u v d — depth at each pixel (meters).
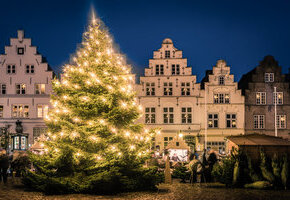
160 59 38.41
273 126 38.16
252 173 16.53
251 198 13.77
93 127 15.48
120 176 15.49
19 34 38.59
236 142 17.78
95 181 14.59
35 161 16.19
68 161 15.38
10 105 38.34
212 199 13.61
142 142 16.83
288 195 14.41
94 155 15.28
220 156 23.22
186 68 38.22
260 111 38.25
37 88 38.56
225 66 38.34
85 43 17.47
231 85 38.19
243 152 17.14
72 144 15.83
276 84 38.47
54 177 15.59
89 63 17.19
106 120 15.49
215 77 38.28
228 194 14.63
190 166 18.03
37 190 15.67
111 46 17.95
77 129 15.33
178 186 17.11
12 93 38.38
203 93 38.22
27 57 38.53
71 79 16.98
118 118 16.11
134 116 16.69
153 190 15.78
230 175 16.66
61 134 15.30
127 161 15.88
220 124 38.06
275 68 38.53
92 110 15.66
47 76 38.44
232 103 38.09
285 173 15.91
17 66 38.50
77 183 14.71
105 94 16.00
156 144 37.78
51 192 14.76
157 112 38.12
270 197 13.96
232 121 38.16
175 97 38.12
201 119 38.03
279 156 17.08
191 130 37.88
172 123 37.94
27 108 38.47
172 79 38.22
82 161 15.70
